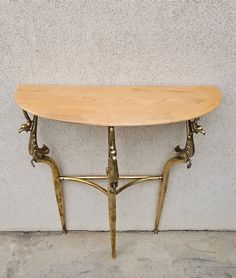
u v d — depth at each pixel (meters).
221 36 0.85
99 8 0.80
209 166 1.11
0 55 0.86
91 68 0.89
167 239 1.29
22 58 0.87
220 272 1.17
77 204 1.22
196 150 1.07
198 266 1.19
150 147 1.05
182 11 0.81
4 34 0.83
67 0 0.79
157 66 0.89
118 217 1.27
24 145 1.04
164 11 0.81
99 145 1.05
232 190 1.18
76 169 1.10
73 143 1.04
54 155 1.06
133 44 0.85
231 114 0.98
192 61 0.88
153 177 1.08
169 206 1.24
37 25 0.82
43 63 0.88
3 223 1.27
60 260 1.20
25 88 0.88
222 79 0.91
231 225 1.30
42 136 1.02
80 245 1.26
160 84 0.92
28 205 1.22
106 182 1.15
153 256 1.22
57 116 0.72
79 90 0.88
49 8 0.80
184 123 1.00
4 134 1.01
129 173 1.12
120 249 1.25
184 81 0.92
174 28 0.83
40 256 1.22
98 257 1.21
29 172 1.12
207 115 0.98
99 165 1.10
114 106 0.78
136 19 0.82
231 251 1.25
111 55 0.87
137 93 0.86
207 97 0.83
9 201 1.20
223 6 0.81
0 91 0.92
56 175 1.07
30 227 1.29
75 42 0.85
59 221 1.28
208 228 1.31
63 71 0.89
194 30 0.84
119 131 1.01
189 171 1.13
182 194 1.20
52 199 1.20
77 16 0.81
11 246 1.25
